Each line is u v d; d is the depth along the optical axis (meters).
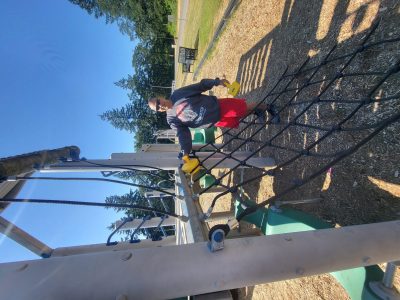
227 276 0.87
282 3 3.81
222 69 6.68
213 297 1.06
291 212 2.04
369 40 2.22
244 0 5.40
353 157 2.24
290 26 3.52
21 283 0.74
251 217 2.40
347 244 1.00
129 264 0.81
